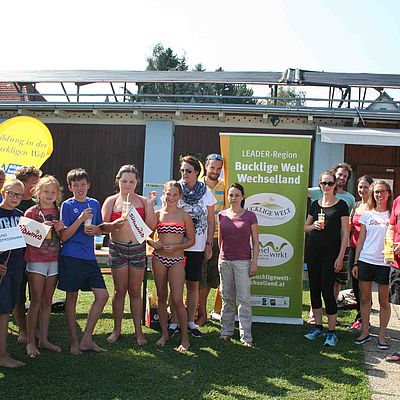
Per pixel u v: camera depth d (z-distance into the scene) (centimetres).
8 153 701
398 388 427
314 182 1053
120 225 490
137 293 517
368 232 533
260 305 616
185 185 554
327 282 536
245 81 1133
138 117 1088
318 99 1048
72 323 486
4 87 1536
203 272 595
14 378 415
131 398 387
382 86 1069
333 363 478
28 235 456
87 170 1123
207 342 530
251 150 606
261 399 393
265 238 611
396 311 689
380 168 1048
